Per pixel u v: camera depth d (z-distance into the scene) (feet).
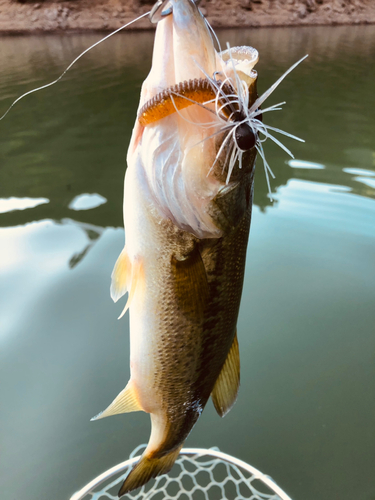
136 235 0.92
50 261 2.58
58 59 8.48
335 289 2.44
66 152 4.32
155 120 0.78
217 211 0.84
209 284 0.93
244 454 1.63
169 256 0.91
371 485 1.52
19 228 2.92
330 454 1.63
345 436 1.69
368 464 1.59
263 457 1.61
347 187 3.54
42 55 8.89
